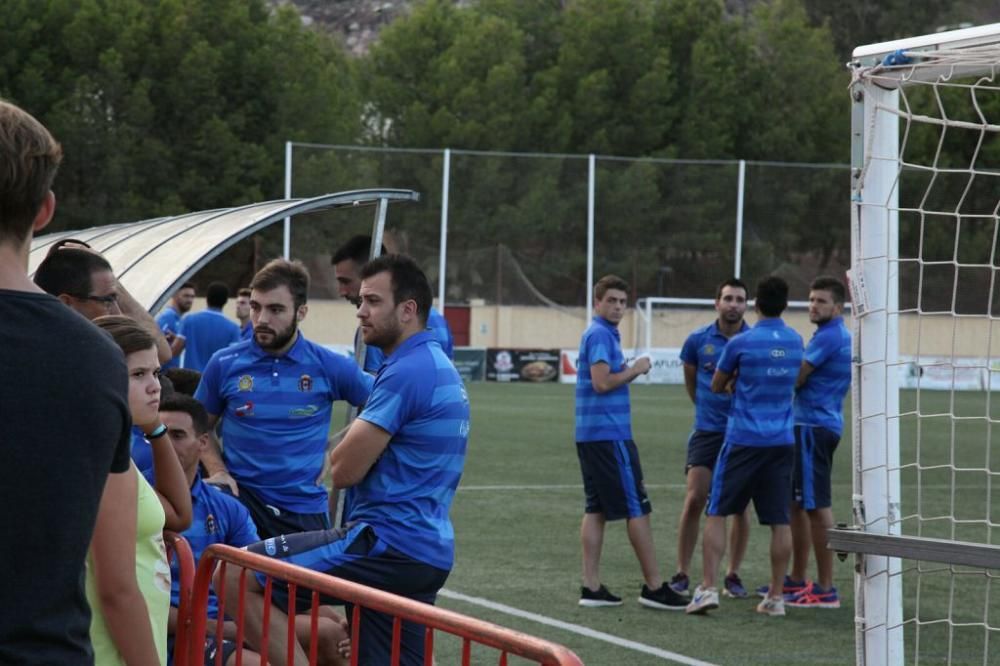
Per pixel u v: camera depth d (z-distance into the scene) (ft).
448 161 139.64
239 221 22.04
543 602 30.83
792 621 29.48
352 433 17.60
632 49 201.67
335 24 385.70
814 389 31.55
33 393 8.19
